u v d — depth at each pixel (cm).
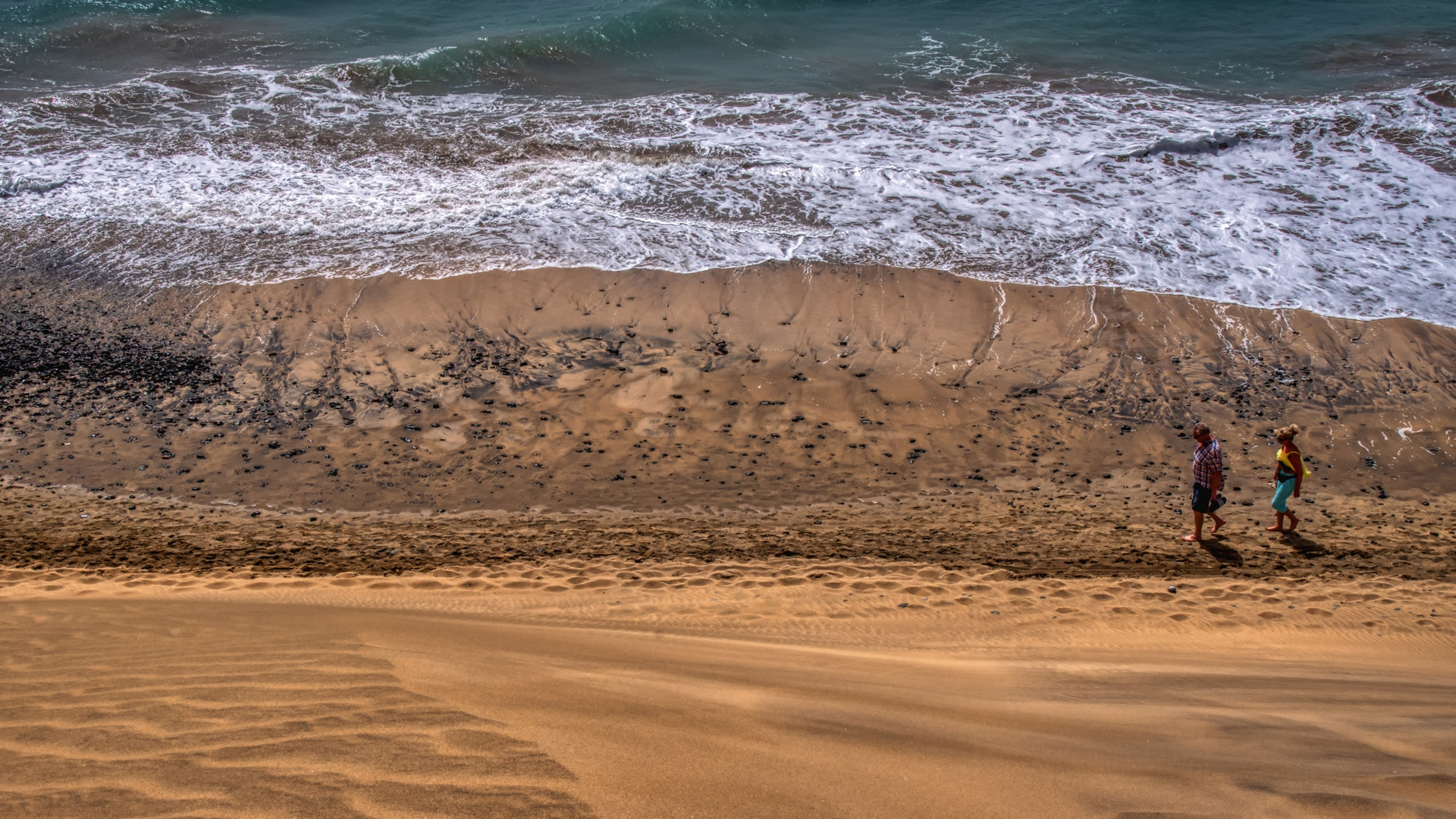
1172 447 1089
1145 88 2097
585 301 1352
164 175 1731
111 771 303
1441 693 494
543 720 350
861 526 945
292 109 2033
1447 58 2170
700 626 666
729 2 2700
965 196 1628
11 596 717
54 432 1109
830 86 2162
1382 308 1287
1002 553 870
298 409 1167
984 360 1235
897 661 564
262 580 783
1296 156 1739
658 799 285
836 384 1205
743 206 1605
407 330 1300
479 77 2225
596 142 1872
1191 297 1316
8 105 1994
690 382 1212
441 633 530
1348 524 932
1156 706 444
